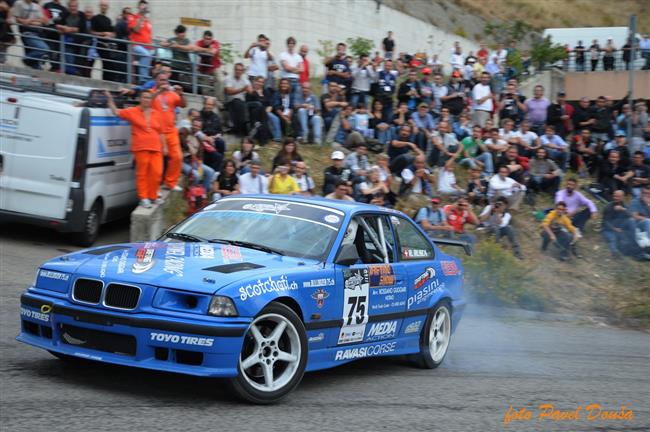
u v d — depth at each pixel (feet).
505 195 47.93
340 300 19.30
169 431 14.61
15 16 52.65
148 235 39.55
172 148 42.37
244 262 18.02
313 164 51.26
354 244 20.56
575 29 88.58
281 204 21.35
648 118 58.80
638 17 137.80
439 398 19.60
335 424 16.20
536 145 52.85
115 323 16.37
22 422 14.60
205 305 16.19
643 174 52.70
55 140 38.29
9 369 18.61
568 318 37.37
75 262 18.02
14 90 38.99
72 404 15.99
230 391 16.83
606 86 81.20
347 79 56.54
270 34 74.38
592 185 53.42
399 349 22.30
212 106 46.62
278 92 54.03
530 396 20.70
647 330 36.60
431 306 23.44
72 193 38.32
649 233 44.93
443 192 48.80
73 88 41.22
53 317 17.21
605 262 44.98
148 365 16.07
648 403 21.09
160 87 42.06
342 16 83.92
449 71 106.01
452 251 39.81
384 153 53.83
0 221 44.42
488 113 58.49
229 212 21.29
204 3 72.84
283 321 17.44
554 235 44.65
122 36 54.39
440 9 114.21
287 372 17.66
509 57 81.87
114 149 41.91
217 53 56.39
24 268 33.78
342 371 22.11
